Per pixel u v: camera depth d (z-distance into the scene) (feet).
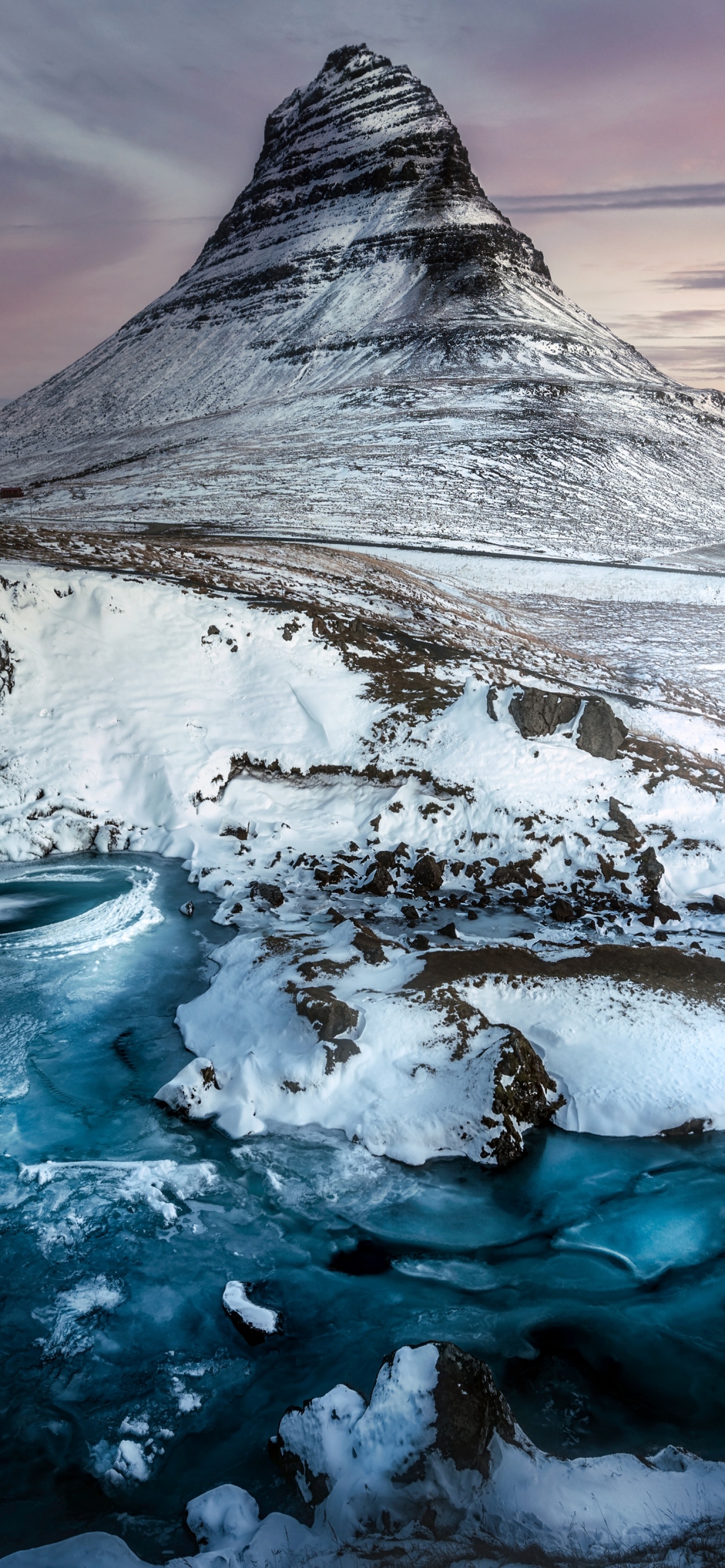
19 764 53.78
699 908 46.78
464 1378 18.84
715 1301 24.44
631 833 51.06
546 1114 31.17
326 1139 29.91
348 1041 32.07
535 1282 24.79
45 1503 18.56
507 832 51.57
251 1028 33.83
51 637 60.59
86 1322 22.81
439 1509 17.35
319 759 58.23
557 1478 18.35
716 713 83.15
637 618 133.39
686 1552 16.96
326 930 41.96
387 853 50.60
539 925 44.06
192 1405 20.80
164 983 38.58
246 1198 27.32
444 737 57.77
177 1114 30.76
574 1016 34.68
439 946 39.73
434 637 86.43
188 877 49.01
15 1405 20.62
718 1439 20.29
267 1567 16.65
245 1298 23.40
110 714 58.03
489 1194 27.99
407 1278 24.80
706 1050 33.17
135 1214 26.40
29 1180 27.48
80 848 52.85
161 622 64.59
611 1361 22.39
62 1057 33.55
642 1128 30.60
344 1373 21.72
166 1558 17.43
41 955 40.47
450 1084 30.91
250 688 62.95
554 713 56.75
